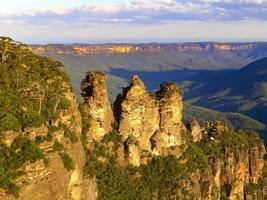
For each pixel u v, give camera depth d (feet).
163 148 367.45
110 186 312.09
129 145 341.00
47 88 253.85
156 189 343.87
